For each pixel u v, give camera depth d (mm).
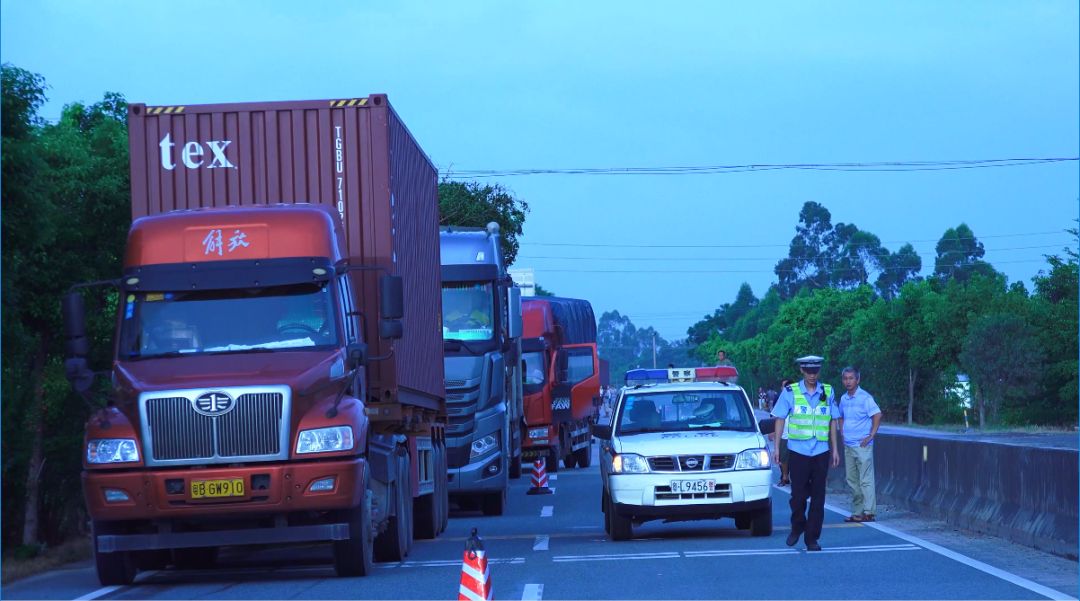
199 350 28703
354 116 32625
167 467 27156
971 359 150875
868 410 40500
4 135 31094
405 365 34500
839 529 37812
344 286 30250
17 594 27531
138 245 29750
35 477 40125
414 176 38281
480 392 51312
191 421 27094
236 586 28141
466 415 50969
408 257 36094
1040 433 122625
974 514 36000
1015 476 33500
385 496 32156
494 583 27125
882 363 179500
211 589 27703
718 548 33562
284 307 29156
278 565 33438
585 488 66875
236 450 27109
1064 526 29547
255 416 27141
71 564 35656
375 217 32500
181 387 27203
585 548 35062
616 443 37531
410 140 37594
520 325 56344
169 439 27109
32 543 38656
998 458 34938
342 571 29219
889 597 23688
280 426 27172
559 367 78062
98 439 27344
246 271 29406
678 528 41406
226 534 27500
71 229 39844
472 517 51812
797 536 32750
